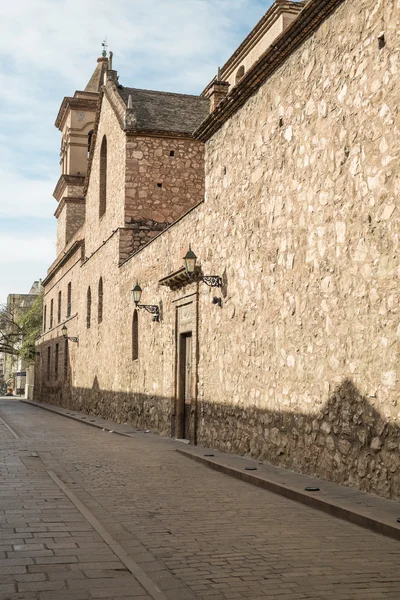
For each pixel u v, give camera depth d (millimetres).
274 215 12836
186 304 18047
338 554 6500
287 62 12555
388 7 9398
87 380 32656
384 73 9422
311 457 11070
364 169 9812
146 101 27312
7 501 8773
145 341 22297
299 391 11586
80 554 6203
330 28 10984
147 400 21797
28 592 5105
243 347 14125
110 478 11352
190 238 17891
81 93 45938
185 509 8734
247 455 13641
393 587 5457
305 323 11445
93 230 31938
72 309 38969
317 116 11312
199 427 16609
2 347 64000
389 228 9125
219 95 23875
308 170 11547
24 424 25594
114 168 27391
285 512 8617
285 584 5520
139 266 23203
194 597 5184
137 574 5609
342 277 10297
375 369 9328
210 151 16625
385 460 9031
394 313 8945
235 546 6785
